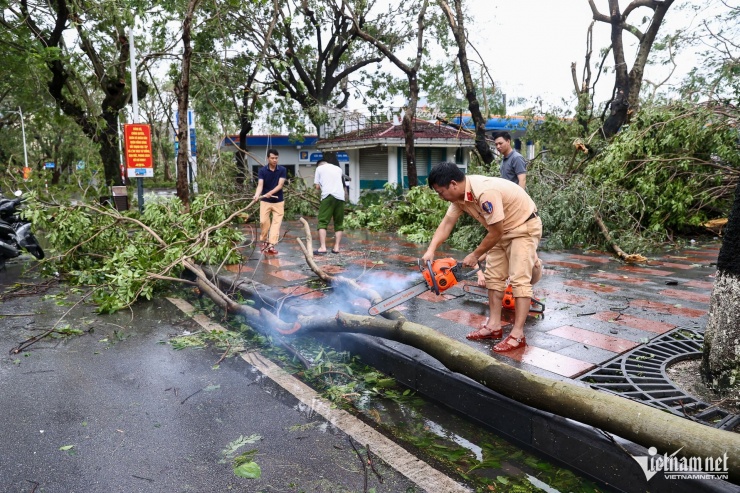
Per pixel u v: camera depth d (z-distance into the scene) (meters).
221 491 2.52
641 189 9.42
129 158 10.72
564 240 9.20
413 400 3.61
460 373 3.19
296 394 3.70
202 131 18.62
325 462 2.79
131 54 11.05
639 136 9.43
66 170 36.75
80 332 5.11
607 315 4.87
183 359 4.40
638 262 7.76
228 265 7.70
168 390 3.75
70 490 2.53
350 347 4.47
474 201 3.68
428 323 4.70
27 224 8.11
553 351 3.89
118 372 4.09
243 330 5.21
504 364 2.96
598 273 6.99
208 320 5.58
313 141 28.30
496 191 3.62
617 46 11.66
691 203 9.88
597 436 2.63
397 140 17.72
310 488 2.55
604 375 3.45
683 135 9.29
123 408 3.45
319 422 3.26
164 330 5.23
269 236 8.78
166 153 47.03
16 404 3.51
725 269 3.10
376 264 7.71
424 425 3.25
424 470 2.72
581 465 2.68
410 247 9.62
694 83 13.54
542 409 2.75
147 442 2.99
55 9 12.68
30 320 5.59
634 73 11.81
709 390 3.18
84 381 3.91
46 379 3.95
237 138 26.77
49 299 6.52
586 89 13.27
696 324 4.57
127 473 2.67
